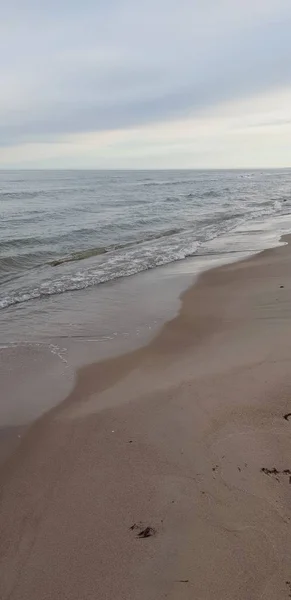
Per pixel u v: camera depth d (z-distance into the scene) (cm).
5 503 280
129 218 1934
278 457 306
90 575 225
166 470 302
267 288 775
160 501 273
